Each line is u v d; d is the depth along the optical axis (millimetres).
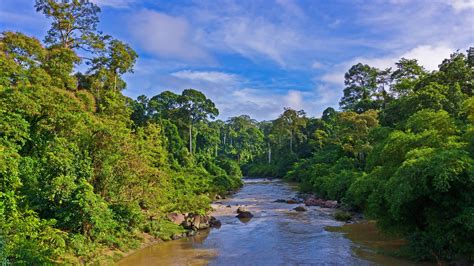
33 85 18797
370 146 39656
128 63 35062
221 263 16391
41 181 15547
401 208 15672
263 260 16656
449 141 17359
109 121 22234
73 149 17359
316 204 35094
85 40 32438
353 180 30297
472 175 12953
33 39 24031
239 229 24203
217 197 42375
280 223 25922
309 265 15531
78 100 22484
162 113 65938
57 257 13586
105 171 18844
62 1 30922
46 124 18031
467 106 18984
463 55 36938
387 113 42062
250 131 111375
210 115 68688
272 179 76125
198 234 22797
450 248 14352
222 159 78812
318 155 61312
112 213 17891
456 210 14102
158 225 21859
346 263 15539
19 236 12219
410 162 15055
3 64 19016
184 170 50562
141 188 20344
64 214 14992
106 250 17094
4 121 15609
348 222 25438
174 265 16203
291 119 81000
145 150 22422
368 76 67750
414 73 52375
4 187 13531
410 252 15594
